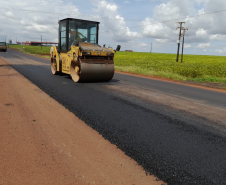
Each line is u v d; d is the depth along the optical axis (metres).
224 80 12.65
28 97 5.87
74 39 9.82
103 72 9.14
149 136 3.53
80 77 8.78
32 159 2.67
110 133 3.59
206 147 3.20
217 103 6.27
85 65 8.67
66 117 4.33
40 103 5.29
